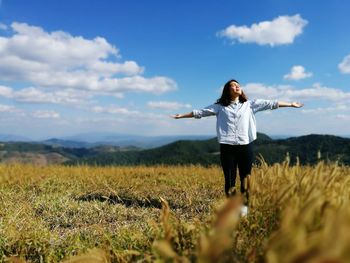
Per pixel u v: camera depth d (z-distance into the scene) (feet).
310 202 7.01
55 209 22.68
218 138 21.04
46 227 18.06
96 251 11.07
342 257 3.97
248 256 7.77
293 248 4.66
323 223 6.48
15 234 15.49
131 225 18.06
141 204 25.20
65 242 15.26
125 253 11.15
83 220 20.40
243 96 21.21
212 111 21.36
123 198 26.30
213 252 4.76
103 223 19.76
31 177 36.06
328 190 8.98
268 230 9.07
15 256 13.78
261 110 21.36
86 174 39.29
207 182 34.32
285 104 21.25
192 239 10.25
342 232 4.13
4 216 20.33
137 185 32.35
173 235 10.31
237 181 29.43
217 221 4.75
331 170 9.96
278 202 9.14
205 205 23.39
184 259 7.80
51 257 13.75
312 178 9.32
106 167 47.34
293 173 10.52
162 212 10.52
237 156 20.79
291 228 5.28
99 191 29.35
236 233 9.21
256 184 10.55
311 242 4.96
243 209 10.58
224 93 21.03
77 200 25.54
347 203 7.88
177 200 25.85
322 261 4.06
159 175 39.34
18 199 25.98
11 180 34.45
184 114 21.77
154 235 13.39
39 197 26.30
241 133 20.56
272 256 4.74
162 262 7.88
